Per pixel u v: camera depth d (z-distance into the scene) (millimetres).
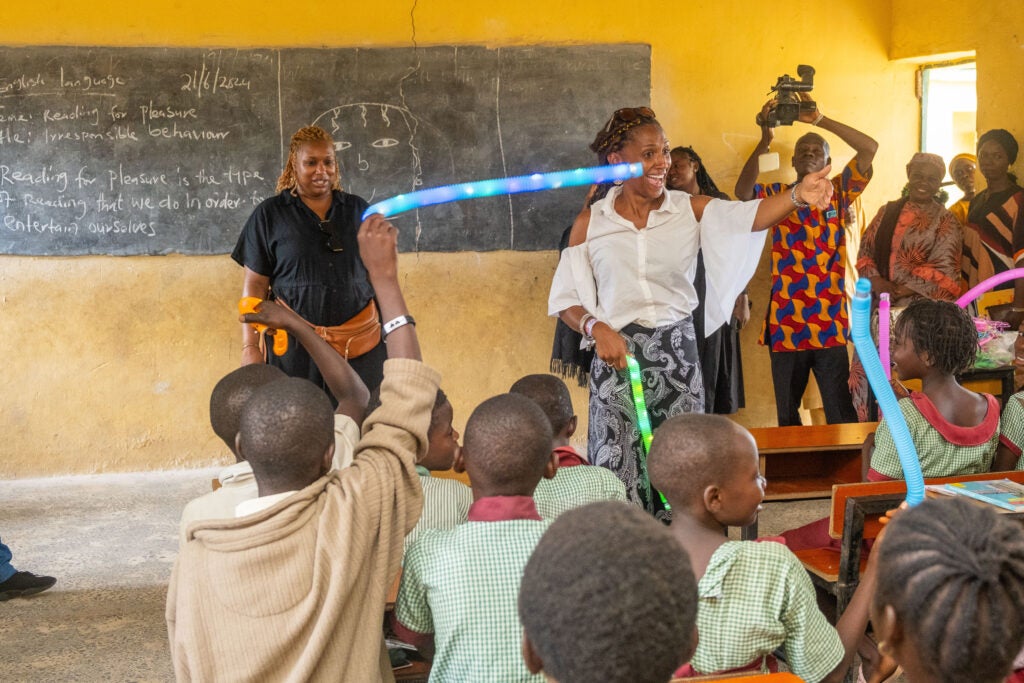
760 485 1709
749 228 2730
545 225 5531
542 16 5449
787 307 5320
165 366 5312
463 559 1606
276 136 5281
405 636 1729
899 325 2520
